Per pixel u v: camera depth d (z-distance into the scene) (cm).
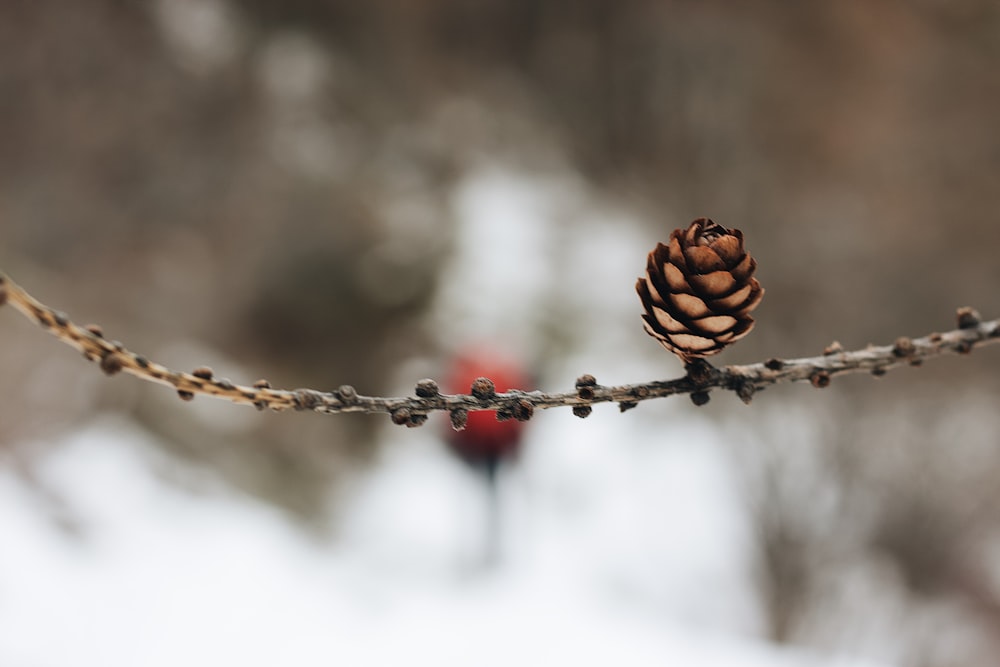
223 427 412
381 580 319
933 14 368
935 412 326
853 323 348
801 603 301
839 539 312
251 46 480
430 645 268
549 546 347
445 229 483
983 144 362
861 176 382
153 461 381
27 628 246
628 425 412
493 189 507
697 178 416
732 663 261
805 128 396
